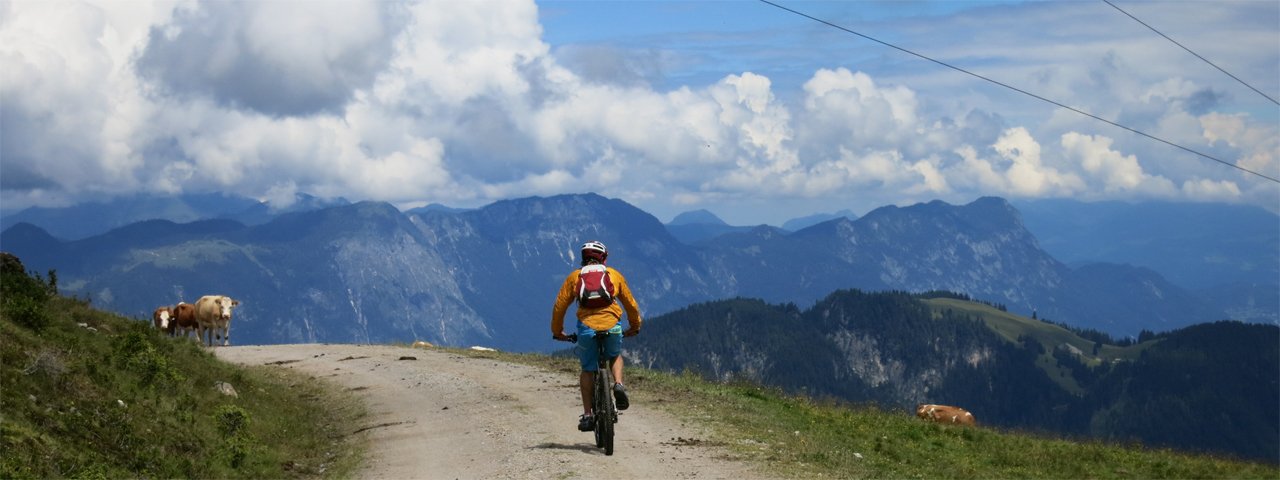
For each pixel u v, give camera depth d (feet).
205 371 74.79
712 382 79.46
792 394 80.28
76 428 45.19
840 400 80.84
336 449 58.23
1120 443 82.58
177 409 56.39
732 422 56.18
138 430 49.26
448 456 49.08
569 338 45.75
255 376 91.35
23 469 37.58
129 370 60.64
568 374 84.02
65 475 39.47
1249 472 74.74
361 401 77.00
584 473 40.88
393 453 52.31
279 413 70.28
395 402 74.08
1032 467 60.49
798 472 41.50
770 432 53.36
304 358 116.67
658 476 40.11
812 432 57.00
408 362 103.35
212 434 54.90
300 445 59.98
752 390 75.61
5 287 68.39
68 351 57.06
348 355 117.08
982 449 65.26
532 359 101.96
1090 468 63.67
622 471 41.14
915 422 74.08
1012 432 82.69
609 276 44.27
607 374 44.50
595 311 44.06
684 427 53.72
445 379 84.94
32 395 46.01
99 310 81.92
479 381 81.51
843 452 49.19
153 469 45.29
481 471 43.80
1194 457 83.20
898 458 53.21
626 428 53.21
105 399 51.16
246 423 57.52
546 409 62.49
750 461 43.65
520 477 41.19
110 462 43.75
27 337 56.13
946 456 59.00
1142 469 66.90
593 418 45.24
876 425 67.67
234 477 48.88
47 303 72.33
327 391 85.76
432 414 65.51
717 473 40.81
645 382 75.87
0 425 40.11
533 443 49.65
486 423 58.49
